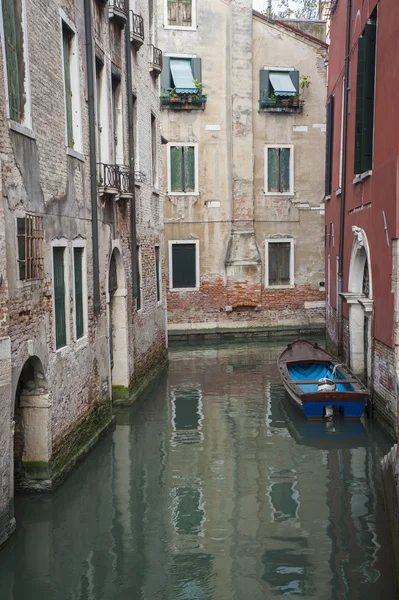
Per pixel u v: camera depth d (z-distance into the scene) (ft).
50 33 26.50
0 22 21.03
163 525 23.91
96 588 19.75
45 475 25.72
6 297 21.02
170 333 67.31
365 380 41.34
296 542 22.52
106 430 34.60
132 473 29.09
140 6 44.24
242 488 27.40
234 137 66.80
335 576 20.26
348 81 44.19
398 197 30.40
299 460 30.81
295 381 39.47
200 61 66.59
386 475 26.18
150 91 48.03
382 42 33.45
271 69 67.82
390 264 31.81
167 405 41.32
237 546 22.33
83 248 31.04
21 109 23.66
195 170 67.56
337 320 48.62
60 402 27.12
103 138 35.47
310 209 69.87
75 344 29.32
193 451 32.17
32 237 23.76
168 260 67.82
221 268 68.64
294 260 70.03
